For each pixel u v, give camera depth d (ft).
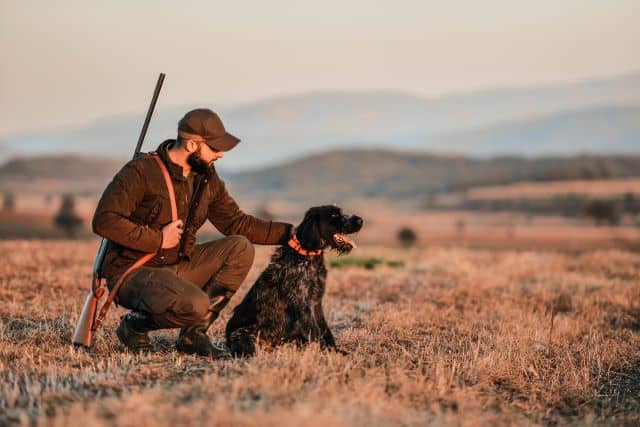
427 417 21.71
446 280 52.06
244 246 28.86
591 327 38.75
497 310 42.37
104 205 25.68
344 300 42.96
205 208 27.81
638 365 32.01
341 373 25.23
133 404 20.15
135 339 28.22
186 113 26.76
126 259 26.91
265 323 28.09
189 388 22.20
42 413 20.21
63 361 26.58
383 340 32.60
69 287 42.75
